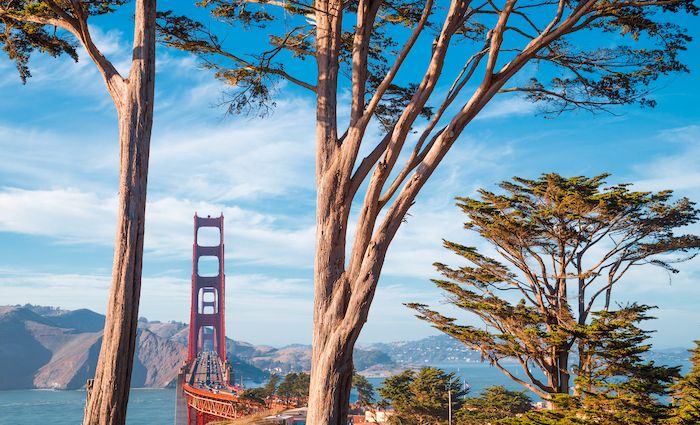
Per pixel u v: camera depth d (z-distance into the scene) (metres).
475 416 54.59
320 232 7.66
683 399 20.20
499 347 23.06
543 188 25.28
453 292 25.38
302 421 74.69
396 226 7.18
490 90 7.16
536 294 25.30
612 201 23.77
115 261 7.03
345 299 7.34
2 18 9.45
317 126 8.07
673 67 9.43
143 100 7.39
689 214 24.72
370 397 91.31
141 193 7.20
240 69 9.77
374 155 7.88
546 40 7.22
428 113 10.83
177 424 128.38
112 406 6.73
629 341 20.84
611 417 19.25
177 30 9.41
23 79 10.55
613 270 25.92
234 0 9.87
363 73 8.05
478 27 9.62
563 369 22.95
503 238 24.83
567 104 9.58
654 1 8.02
